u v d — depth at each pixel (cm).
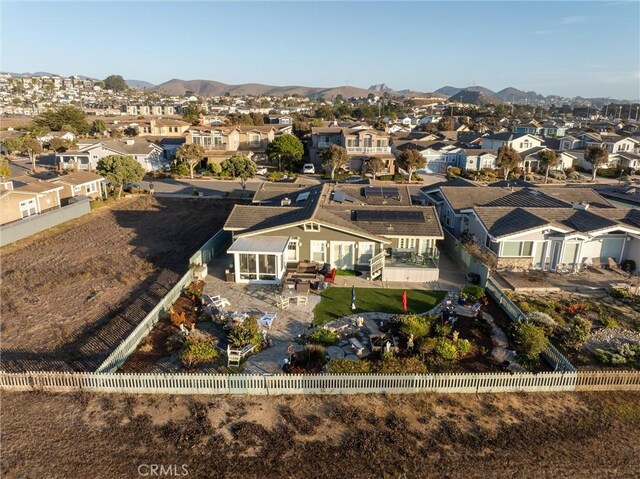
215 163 7794
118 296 2861
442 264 3450
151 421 1709
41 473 1471
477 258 3127
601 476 1485
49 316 2588
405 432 1655
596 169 8288
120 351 2045
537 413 1780
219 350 2180
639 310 2695
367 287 2967
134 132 11844
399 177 7544
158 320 2470
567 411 1795
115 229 4456
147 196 5966
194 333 2328
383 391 1870
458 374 1866
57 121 12012
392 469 1495
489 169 8281
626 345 2209
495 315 2594
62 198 5103
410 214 3422
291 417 1731
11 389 1892
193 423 1697
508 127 14175
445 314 2505
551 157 7600
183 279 2842
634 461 1552
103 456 1543
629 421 1745
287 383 1852
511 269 3291
